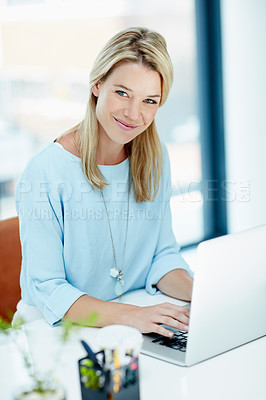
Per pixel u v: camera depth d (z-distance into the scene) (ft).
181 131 12.38
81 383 3.27
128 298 5.37
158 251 5.70
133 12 11.11
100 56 4.80
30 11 9.98
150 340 4.33
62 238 5.08
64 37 10.41
